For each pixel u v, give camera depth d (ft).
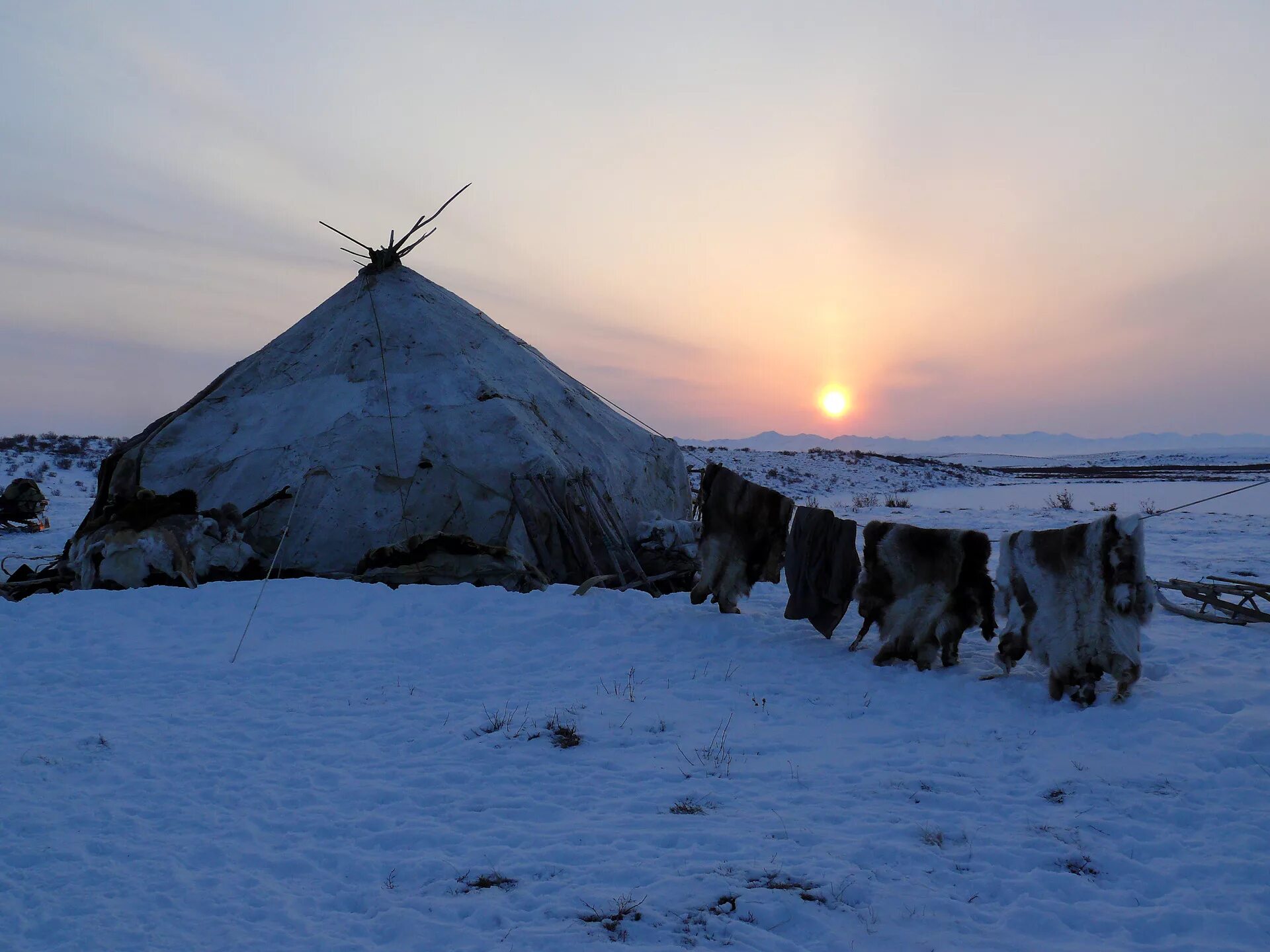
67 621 34.50
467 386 49.39
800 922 14.82
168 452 48.73
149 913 15.21
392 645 32.42
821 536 33.53
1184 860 16.87
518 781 21.03
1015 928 14.80
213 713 25.72
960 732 24.26
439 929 14.61
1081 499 133.39
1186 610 38.96
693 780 21.02
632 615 36.19
